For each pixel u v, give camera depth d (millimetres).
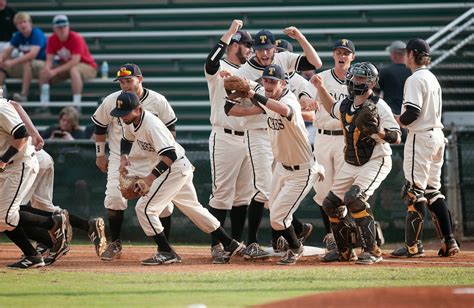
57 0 64188
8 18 58562
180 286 25250
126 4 63719
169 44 61531
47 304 22172
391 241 42062
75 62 55781
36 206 34062
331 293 22984
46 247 34219
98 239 33531
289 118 28906
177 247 39875
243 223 34750
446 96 55219
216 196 34219
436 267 29953
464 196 42719
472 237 42656
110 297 23234
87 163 43375
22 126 28672
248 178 34375
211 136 34406
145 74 60562
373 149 30328
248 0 62656
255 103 28891
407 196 33281
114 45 61781
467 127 43031
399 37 59562
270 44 33062
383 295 22578
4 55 56250
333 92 33906
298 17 61438
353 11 60906
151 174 29875
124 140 31094
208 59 33594
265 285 25375
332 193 31125
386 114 29750
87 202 43406
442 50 57750
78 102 55812
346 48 33562
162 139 29984
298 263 31859
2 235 45094
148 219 31062
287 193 30688
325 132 33656
